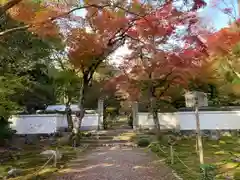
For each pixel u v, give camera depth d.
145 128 15.98
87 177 6.31
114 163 7.95
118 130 16.16
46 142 12.84
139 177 6.22
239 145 11.17
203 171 5.43
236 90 12.02
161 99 15.08
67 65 14.13
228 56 10.04
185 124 15.02
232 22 9.58
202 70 11.49
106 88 13.86
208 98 16.58
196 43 9.83
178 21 9.47
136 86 12.66
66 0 6.73
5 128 12.41
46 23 5.96
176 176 6.19
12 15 6.04
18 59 10.97
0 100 8.34
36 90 14.14
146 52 11.88
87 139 13.19
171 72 11.33
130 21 9.76
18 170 6.86
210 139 13.09
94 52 10.63
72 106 20.22
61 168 7.35
